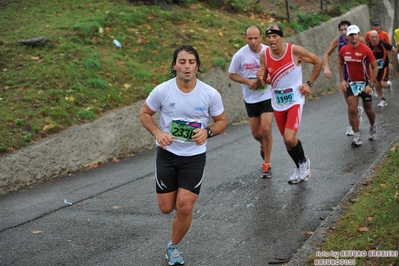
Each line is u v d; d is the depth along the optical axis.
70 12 16.08
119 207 8.39
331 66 21.31
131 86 13.02
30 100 11.34
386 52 15.38
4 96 11.45
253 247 6.59
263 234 6.97
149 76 13.59
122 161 11.38
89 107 11.66
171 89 6.00
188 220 6.09
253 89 9.52
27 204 8.72
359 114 11.95
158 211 8.13
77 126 10.96
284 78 8.67
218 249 6.61
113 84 12.83
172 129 6.04
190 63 5.84
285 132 8.68
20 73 12.35
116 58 13.89
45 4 16.75
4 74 12.30
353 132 11.85
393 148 8.98
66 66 12.80
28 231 7.52
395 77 25.03
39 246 6.98
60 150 10.44
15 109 10.97
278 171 9.84
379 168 8.26
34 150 9.98
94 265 6.35
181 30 16.42
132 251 6.69
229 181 9.41
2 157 9.55
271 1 21.61
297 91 8.77
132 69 13.63
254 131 9.78
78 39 14.06
